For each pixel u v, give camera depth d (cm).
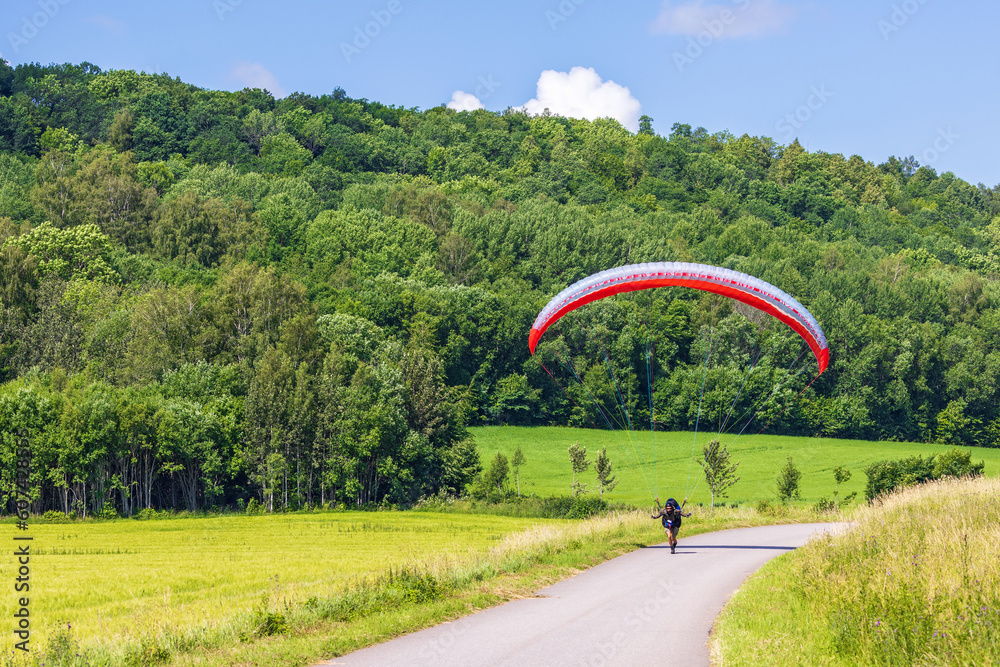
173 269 11206
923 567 1470
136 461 6100
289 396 6606
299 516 5803
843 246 15325
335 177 17138
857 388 10988
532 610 1555
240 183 15162
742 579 1914
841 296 12438
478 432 10250
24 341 8144
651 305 11481
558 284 12912
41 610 2103
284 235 13112
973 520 2103
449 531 4603
